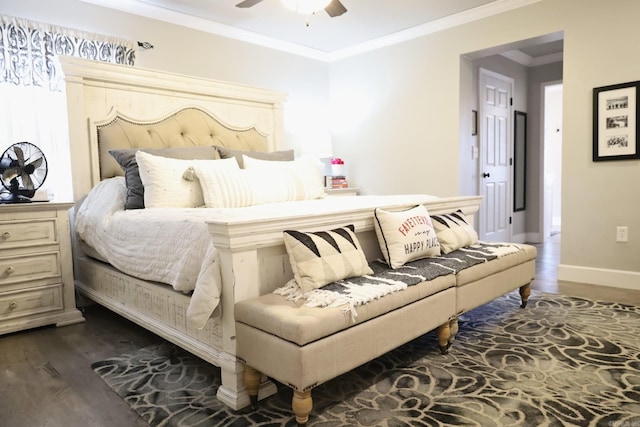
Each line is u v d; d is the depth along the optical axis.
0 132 2.84
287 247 1.76
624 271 3.25
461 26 4.01
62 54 3.07
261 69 4.49
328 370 1.49
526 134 5.71
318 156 4.62
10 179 2.64
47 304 2.66
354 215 2.15
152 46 3.62
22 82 2.91
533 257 2.84
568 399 1.66
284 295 1.69
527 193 5.77
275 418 1.58
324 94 5.17
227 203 2.63
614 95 3.20
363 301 1.63
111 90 3.19
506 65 5.19
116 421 1.59
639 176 3.15
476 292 2.29
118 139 3.16
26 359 2.18
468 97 4.22
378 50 4.68
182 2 3.53
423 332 1.94
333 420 1.55
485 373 1.90
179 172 2.66
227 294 1.67
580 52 3.35
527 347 2.18
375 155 4.82
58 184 3.11
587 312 2.70
